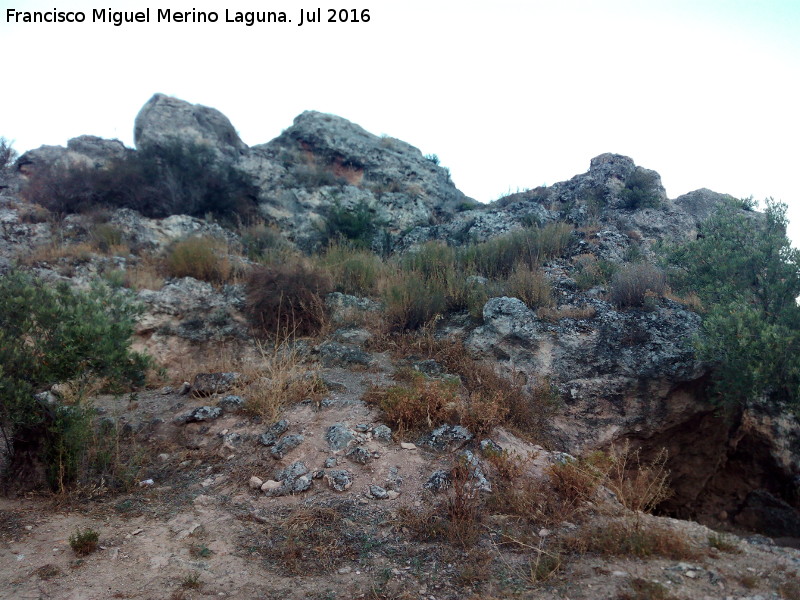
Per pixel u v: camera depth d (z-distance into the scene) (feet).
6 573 12.49
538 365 26.40
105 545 13.97
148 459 19.16
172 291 31.48
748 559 13.38
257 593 12.23
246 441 19.76
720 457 25.72
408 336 29.55
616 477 22.18
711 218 28.12
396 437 19.13
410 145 71.46
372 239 52.95
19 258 33.45
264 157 59.16
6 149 55.72
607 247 37.99
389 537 14.53
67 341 16.14
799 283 23.03
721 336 21.72
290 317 31.12
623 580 12.19
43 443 17.11
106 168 49.93
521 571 13.03
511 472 17.04
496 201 62.59
